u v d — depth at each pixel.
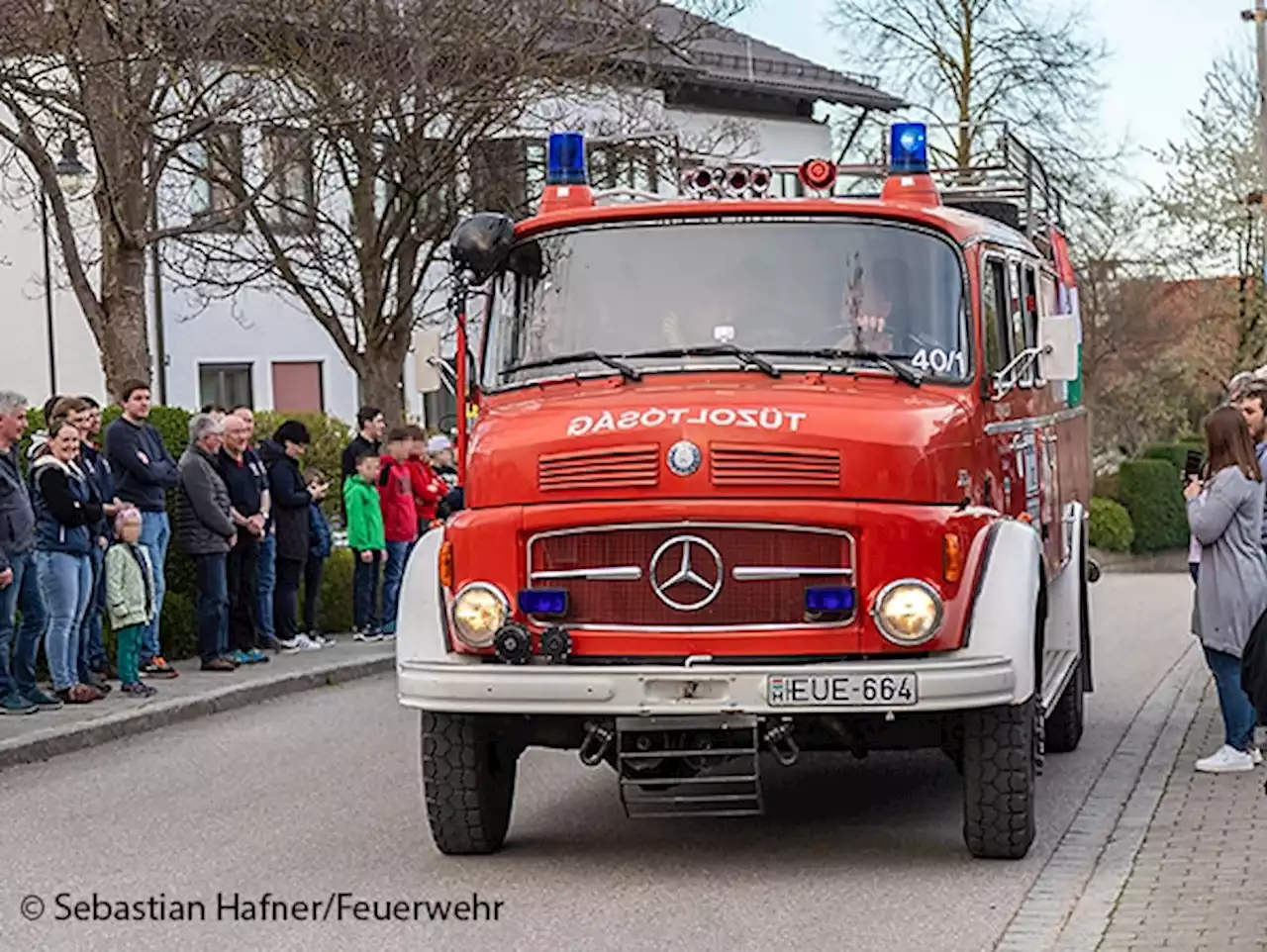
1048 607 11.19
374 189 25.64
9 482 13.50
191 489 16.14
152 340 35.78
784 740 8.63
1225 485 11.00
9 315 37.09
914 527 8.48
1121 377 53.06
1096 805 10.41
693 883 8.70
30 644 14.01
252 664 16.92
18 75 18.55
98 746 13.20
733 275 9.41
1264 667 6.58
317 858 9.38
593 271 9.52
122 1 18.77
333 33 21.77
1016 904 8.14
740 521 8.48
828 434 8.57
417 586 8.95
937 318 9.34
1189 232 51.62
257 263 24.86
